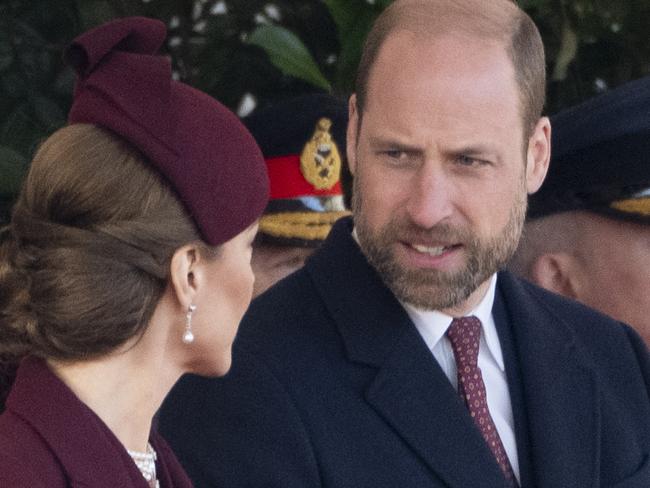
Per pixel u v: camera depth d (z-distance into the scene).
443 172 10.02
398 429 10.31
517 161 10.29
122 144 8.35
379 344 10.48
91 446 8.20
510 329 11.04
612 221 13.84
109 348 8.30
